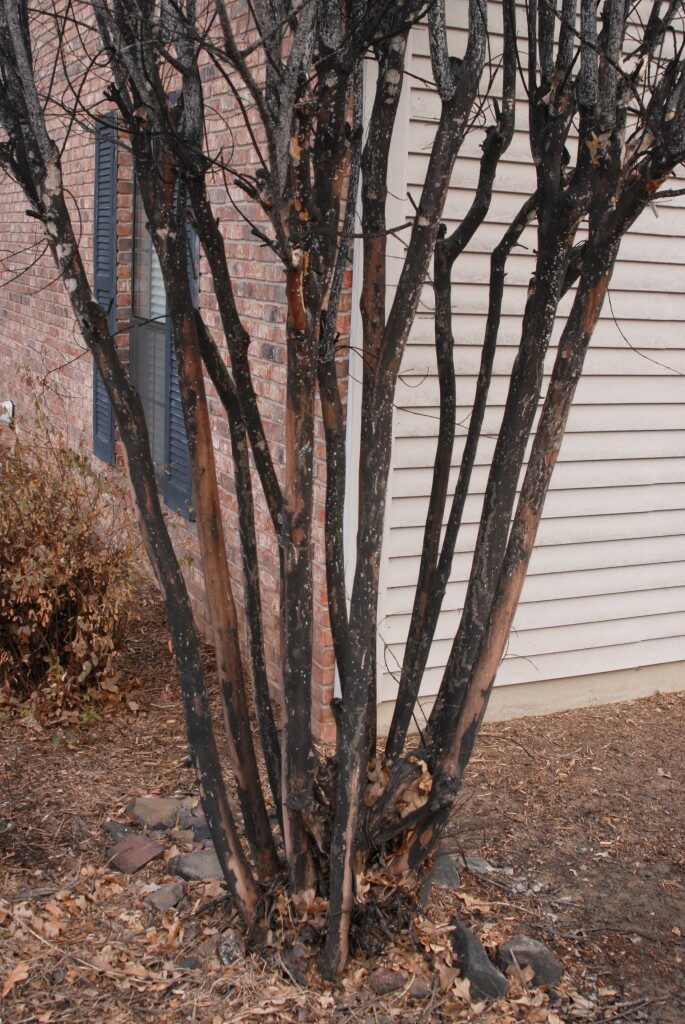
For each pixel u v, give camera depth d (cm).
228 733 288
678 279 499
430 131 419
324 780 290
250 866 304
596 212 248
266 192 222
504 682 505
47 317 894
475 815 412
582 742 487
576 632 516
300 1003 279
